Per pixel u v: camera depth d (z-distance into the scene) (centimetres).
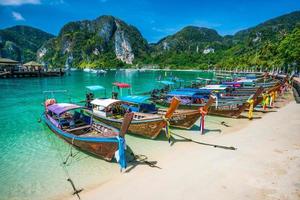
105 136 1376
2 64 8038
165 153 1473
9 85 5912
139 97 2205
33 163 1393
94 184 1141
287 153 1365
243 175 1130
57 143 1700
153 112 2103
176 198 978
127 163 1342
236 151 1434
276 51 9781
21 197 1063
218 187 1037
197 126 2073
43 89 5144
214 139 1711
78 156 1468
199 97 2714
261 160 1285
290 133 1744
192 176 1151
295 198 932
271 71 8900
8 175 1258
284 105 2933
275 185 1029
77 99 3884
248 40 19000
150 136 1702
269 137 1670
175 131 1931
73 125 1777
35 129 2077
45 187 1138
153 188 1067
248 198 945
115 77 9819
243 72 10138
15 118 2505
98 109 2134
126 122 1205
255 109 2677
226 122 2192
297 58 6944
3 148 1634
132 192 1047
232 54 18025
